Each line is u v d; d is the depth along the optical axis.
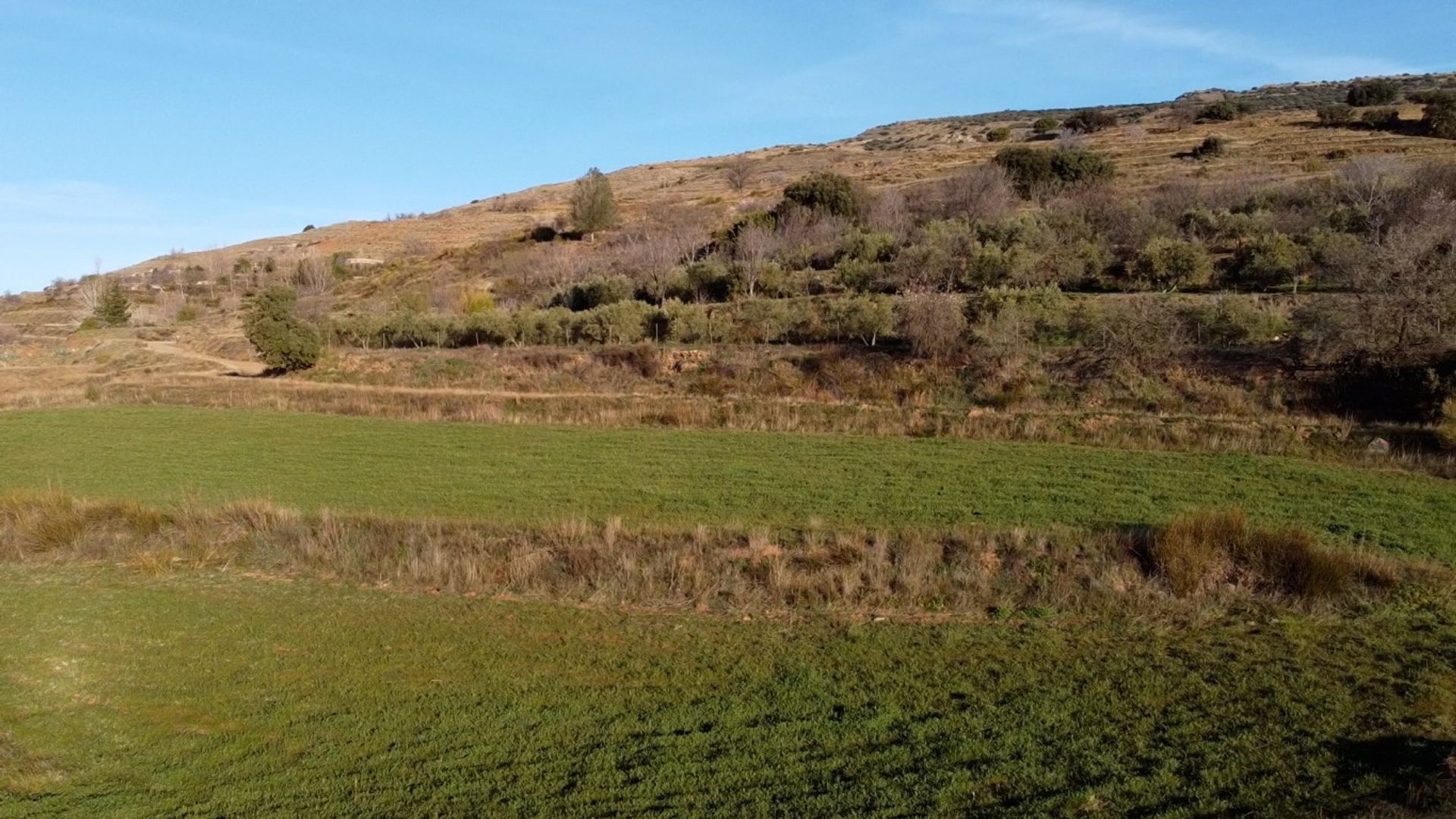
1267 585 12.67
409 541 15.31
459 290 57.91
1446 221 31.98
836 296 38.25
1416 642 10.87
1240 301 27.98
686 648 11.41
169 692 10.54
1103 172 59.06
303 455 24.53
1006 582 13.14
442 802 7.96
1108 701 9.48
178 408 33.34
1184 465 20.28
